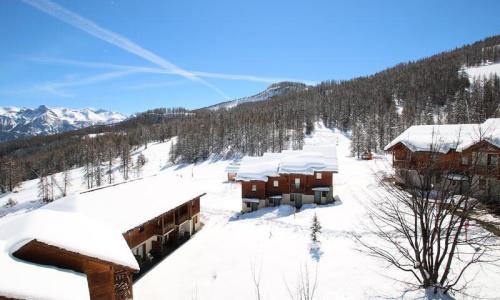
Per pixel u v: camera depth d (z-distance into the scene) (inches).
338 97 6510.8
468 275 626.2
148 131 6520.7
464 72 6136.8
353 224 1130.7
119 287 677.9
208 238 1306.6
